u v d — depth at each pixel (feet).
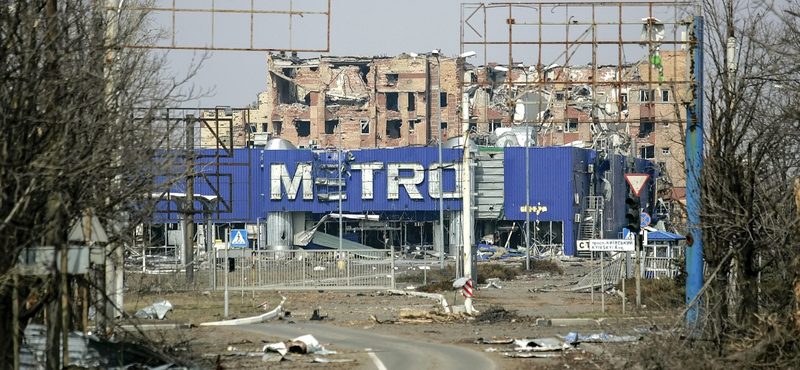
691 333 154.92
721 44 160.76
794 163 166.30
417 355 184.24
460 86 212.02
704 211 162.20
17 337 121.29
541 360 174.09
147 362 152.56
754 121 163.73
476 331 236.84
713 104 161.79
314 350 190.08
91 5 143.43
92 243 140.97
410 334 230.68
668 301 228.02
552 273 599.16
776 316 144.66
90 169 127.24
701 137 182.50
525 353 184.24
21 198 111.96
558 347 190.29
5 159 115.03
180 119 182.80
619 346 168.76
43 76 120.57
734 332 157.79
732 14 160.15
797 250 145.28
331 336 225.76
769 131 160.15
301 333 232.94
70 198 129.49
